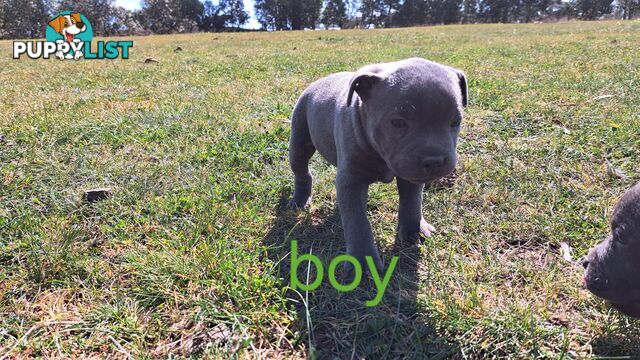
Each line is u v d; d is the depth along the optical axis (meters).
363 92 0.30
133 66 1.27
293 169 0.43
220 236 0.37
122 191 0.44
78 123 0.62
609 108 0.63
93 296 0.30
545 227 0.37
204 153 0.52
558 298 0.29
